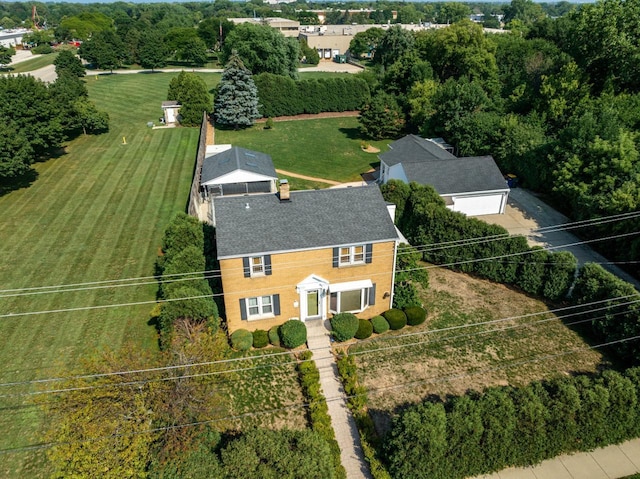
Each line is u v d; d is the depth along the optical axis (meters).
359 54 136.25
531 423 19.02
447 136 55.34
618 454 20.05
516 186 47.66
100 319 27.17
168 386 17.67
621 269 33.53
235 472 16.19
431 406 18.89
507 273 30.59
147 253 33.84
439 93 58.56
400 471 18.23
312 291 26.47
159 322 25.69
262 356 25.05
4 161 41.38
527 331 27.05
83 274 31.34
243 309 25.58
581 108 48.97
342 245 25.31
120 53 106.50
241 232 25.08
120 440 16.03
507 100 60.12
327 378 23.69
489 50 71.12
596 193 36.28
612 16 50.88
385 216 26.97
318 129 69.00
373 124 63.41
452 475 18.66
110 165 50.66
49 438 16.64
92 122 59.25
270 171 44.88
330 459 17.67
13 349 24.91
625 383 20.22
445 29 71.88
